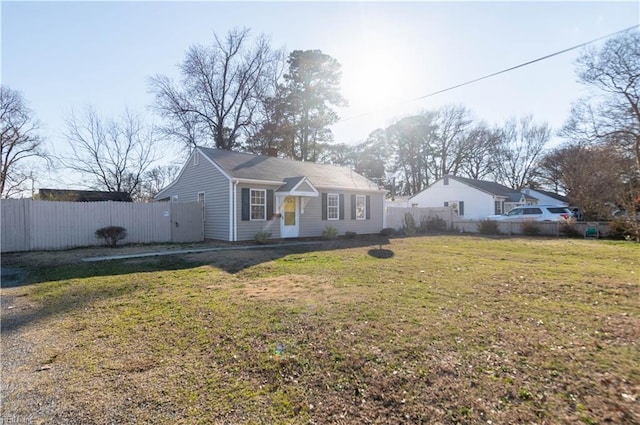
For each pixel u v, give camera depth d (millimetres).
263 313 4664
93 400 2617
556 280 6680
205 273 7633
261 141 28047
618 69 19750
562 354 3270
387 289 5980
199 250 11430
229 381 2883
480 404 2465
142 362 3264
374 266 8391
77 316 4707
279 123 28297
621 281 6535
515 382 2756
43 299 5617
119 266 8547
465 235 18469
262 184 14812
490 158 40188
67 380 2936
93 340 3832
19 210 11242
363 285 6309
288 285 6383
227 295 5691
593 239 15984
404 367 3047
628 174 19359
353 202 18375
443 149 40094
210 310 4852
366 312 4633
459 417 2324
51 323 4430
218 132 27734
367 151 41000
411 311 4680
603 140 20922
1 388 2814
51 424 2330
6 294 6000
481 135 39469
